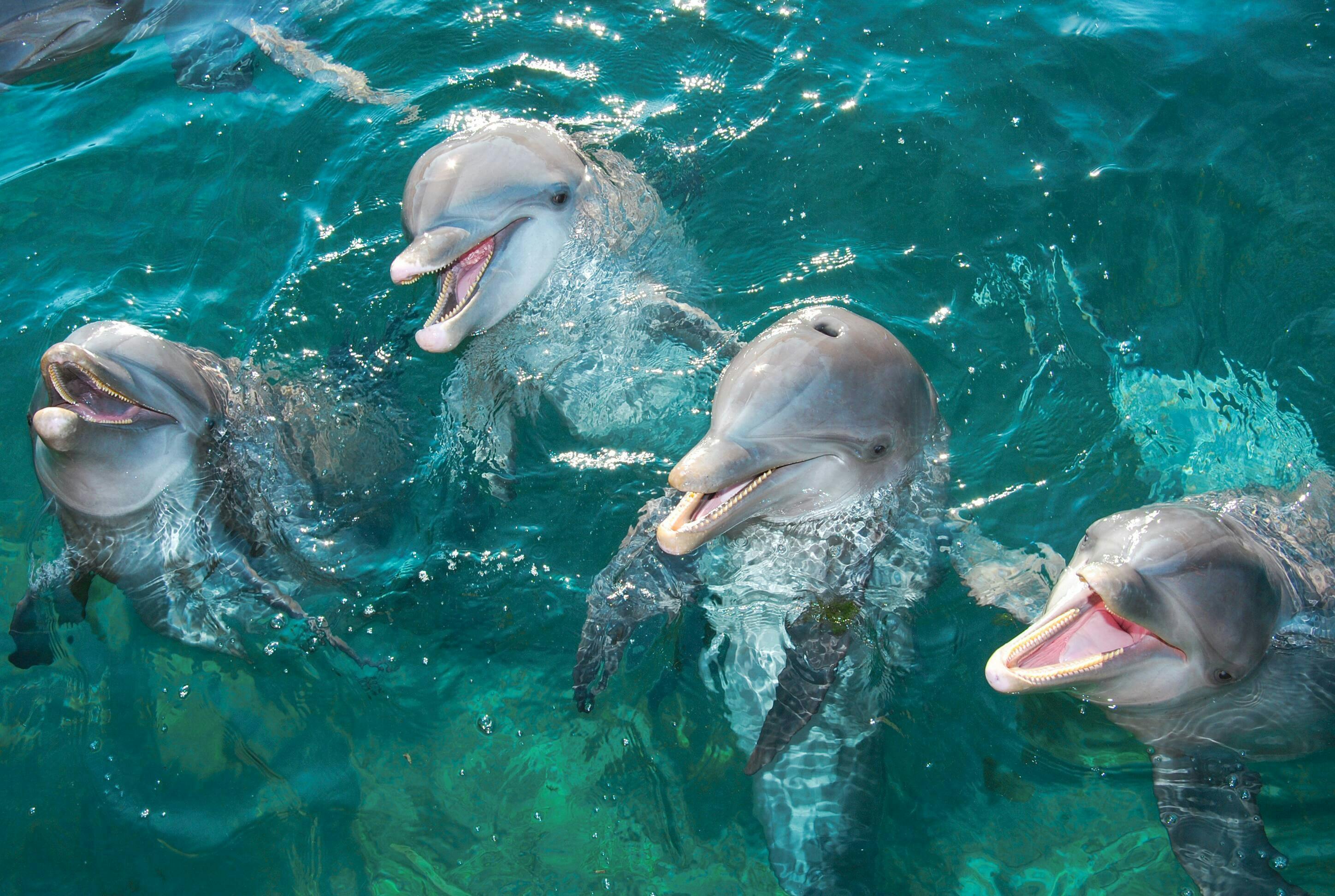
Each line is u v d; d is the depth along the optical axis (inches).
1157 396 82.8
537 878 65.9
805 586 73.6
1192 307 87.4
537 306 86.0
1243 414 81.9
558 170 85.1
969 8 108.7
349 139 100.5
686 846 66.6
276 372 83.1
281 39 110.3
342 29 111.0
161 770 68.2
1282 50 103.1
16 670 71.4
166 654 72.1
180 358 74.9
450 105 102.9
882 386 72.0
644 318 85.3
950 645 72.3
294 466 77.5
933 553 75.3
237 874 65.2
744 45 106.7
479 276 83.7
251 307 88.7
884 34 107.0
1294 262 89.4
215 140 101.2
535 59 106.7
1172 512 69.6
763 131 99.6
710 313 87.2
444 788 68.7
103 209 96.0
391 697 71.6
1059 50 104.4
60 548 75.9
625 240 88.8
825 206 94.3
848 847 65.5
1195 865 64.0
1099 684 69.1
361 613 74.3
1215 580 66.6
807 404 69.9
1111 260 90.1
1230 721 68.8
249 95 104.9
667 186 95.3
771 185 95.8
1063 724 70.4
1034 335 86.0
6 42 111.0
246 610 73.2
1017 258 90.3
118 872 64.9
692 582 74.5
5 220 94.8
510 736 70.4
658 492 78.5
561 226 85.5
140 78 107.0
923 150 97.5
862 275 89.5
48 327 87.4
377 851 66.5
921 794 67.7
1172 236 91.1
